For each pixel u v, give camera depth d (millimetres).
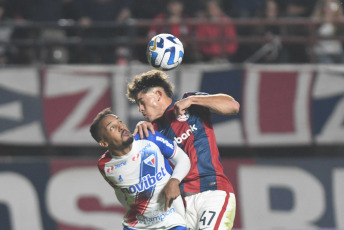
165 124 20625
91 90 40156
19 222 39906
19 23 40375
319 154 42625
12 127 39906
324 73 39812
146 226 20375
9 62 42344
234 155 43125
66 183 40188
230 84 39750
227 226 19859
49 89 40125
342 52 41938
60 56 42281
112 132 19141
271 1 43281
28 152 42406
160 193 19891
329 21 40625
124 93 39969
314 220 39938
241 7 43938
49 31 42719
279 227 40062
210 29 41625
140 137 19844
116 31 42531
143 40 40750
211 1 42594
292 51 41625
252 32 42375
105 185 40219
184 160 19703
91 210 40094
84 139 40125
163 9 44000
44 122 40031
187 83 39719
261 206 40188
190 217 20391
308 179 40188
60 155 42812
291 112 39969
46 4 43750
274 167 40344
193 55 41719
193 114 20578
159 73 20938
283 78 39906
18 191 40031
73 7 43781
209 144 20438
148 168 19719
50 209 40031
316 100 39938
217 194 20109
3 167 40031
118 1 43781
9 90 40000
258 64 41281
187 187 20328
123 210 40125
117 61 42281
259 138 39938
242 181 40344
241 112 39906
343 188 40000
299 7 43562
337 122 39844
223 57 41750
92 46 42438
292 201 40188
